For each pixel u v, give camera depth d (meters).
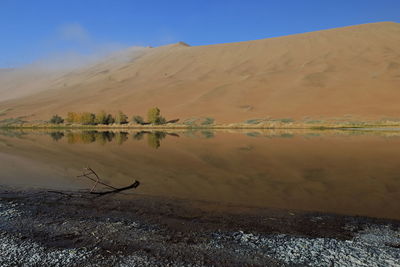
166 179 12.98
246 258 6.04
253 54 112.56
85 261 5.97
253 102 73.12
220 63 112.44
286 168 15.48
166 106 80.25
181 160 18.05
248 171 14.77
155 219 8.01
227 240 6.76
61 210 8.80
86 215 8.37
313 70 86.56
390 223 7.70
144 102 86.81
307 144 26.11
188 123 63.50
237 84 85.94
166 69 121.00
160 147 24.59
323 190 11.07
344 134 36.75
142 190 11.06
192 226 7.53
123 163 17.02
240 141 29.31
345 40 103.06
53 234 7.17
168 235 7.04
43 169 15.26
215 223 7.71
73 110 89.12
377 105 60.78
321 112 61.00
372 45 95.50
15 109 96.50
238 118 63.69
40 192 10.74
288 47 109.62
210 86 90.69
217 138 33.00
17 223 7.84
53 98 111.62
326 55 95.69
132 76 124.00
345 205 9.23
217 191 10.92
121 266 5.79
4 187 11.48
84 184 12.03
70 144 27.55
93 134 42.34
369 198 10.01
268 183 12.23
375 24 113.19
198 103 77.25
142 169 15.27
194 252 6.28
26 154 20.75
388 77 73.38
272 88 79.62
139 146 25.44
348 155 19.73
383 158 18.45
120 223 7.76
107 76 131.75
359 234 7.05
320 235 7.00
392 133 37.69
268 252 6.25
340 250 6.32
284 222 7.76
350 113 58.16
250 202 9.51
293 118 59.47
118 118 69.56
